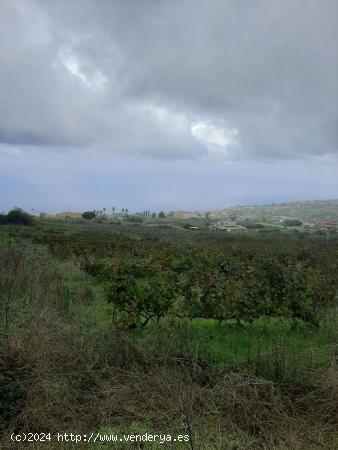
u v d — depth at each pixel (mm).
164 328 6172
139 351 5250
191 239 28734
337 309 7992
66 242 19969
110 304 7062
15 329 5398
